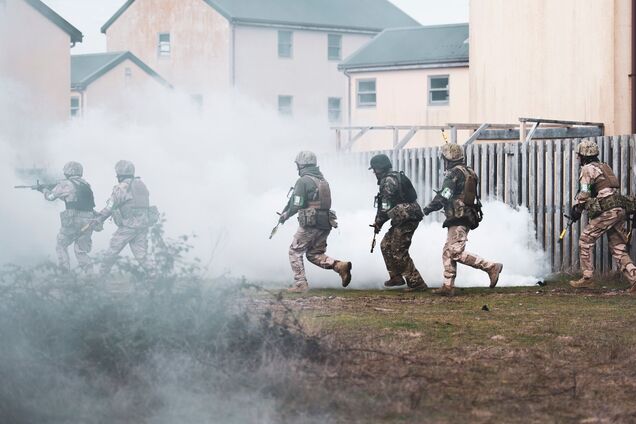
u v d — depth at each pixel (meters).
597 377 8.80
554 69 27.25
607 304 14.16
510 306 13.95
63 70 47.38
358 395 7.93
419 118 52.19
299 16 70.19
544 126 25.97
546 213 18.44
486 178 19.30
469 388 8.29
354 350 9.48
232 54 68.06
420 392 8.00
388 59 53.06
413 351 9.86
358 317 12.48
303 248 15.92
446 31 53.59
